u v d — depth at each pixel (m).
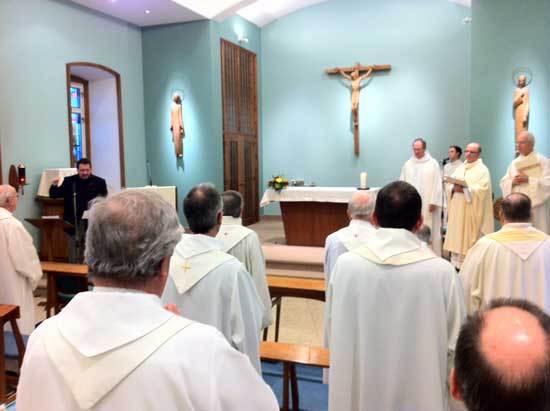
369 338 1.69
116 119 8.00
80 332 0.84
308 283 3.54
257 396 0.89
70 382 0.81
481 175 5.45
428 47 9.14
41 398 0.84
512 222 2.66
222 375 0.85
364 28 9.47
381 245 1.70
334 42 9.66
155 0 7.14
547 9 7.17
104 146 8.11
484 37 7.50
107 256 0.89
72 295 4.21
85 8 7.26
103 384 0.79
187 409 0.80
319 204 6.88
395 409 1.67
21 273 3.58
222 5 8.02
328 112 9.83
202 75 8.22
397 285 1.65
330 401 1.77
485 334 0.63
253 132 9.91
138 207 0.92
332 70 9.60
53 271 3.93
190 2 7.61
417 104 9.28
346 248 2.65
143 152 8.62
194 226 1.87
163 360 0.81
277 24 10.02
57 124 6.74
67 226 5.09
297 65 9.95
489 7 7.45
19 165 5.90
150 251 0.90
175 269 1.79
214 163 8.31
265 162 10.30
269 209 10.32
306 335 4.30
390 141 9.50
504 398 0.58
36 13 6.41
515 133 7.37
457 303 1.60
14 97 6.09
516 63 7.36
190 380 0.81
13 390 3.04
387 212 1.71
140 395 0.79
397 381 1.66
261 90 10.22
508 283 2.59
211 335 0.88
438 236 6.43
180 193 8.54
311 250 6.33
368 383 1.69
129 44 8.24
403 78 9.32
